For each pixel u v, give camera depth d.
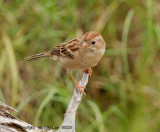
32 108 11.84
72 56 9.29
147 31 12.70
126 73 12.61
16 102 11.47
